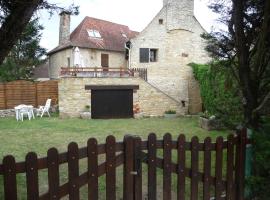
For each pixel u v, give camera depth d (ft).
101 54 94.02
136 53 82.48
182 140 13.69
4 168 10.20
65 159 11.45
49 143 37.99
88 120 63.72
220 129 49.90
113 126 54.70
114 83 70.64
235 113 25.88
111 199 12.51
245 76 15.53
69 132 46.91
